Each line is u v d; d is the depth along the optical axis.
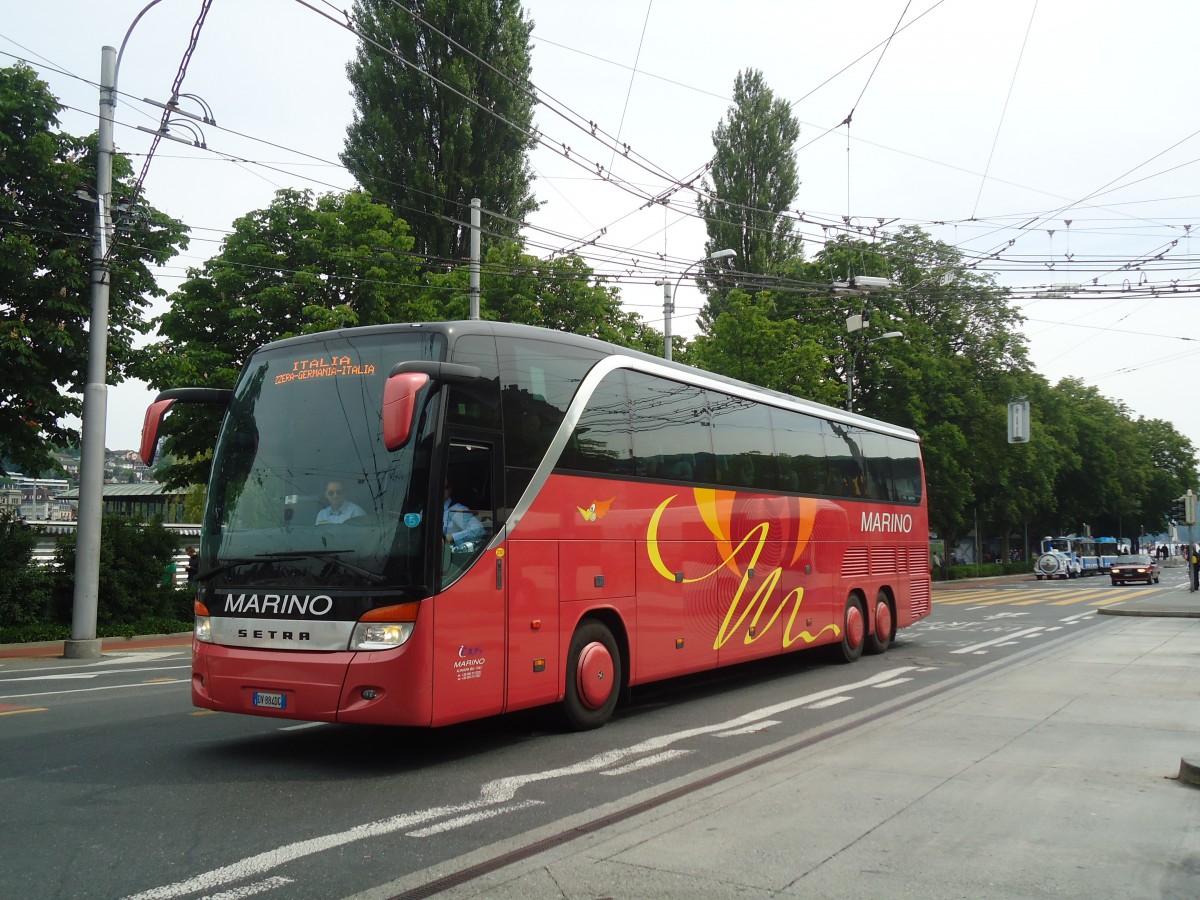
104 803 6.98
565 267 29.52
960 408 48.09
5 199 19.41
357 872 5.43
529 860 5.61
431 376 7.75
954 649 18.14
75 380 21.03
